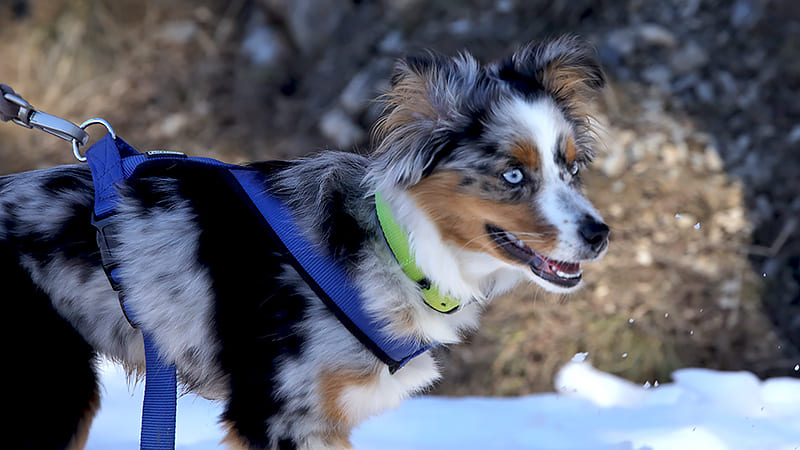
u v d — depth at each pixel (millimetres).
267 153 6613
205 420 3922
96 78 7359
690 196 5867
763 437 3760
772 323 5426
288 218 2537
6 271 2561
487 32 6621
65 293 2602
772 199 5863
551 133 2539
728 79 6406
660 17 6758
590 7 6781
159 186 2660
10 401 2541
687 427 3955
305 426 2520
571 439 3895
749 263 5641
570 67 2906
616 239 5711
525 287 5613
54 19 7527
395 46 6707
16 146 6902
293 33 7129
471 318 2756
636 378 5223
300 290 2510
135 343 2693
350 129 6402
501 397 5152
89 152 2715
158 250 2566
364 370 2508
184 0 7598
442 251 2557
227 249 2551
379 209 2549
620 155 6047
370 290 2492
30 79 7336
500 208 2529
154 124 7020
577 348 5383
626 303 5516
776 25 6559
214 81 7188
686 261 5633
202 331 2561
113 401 4199
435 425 4172
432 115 2600
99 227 2539
